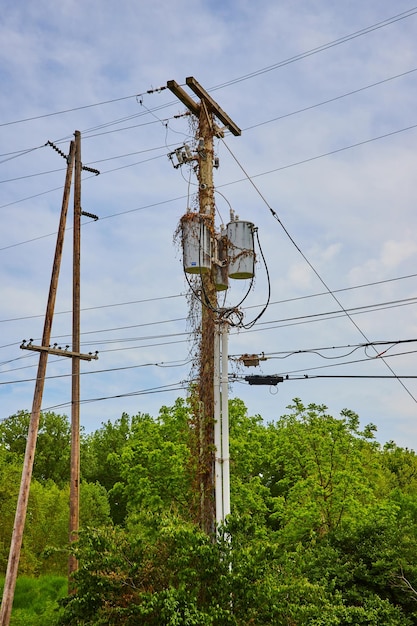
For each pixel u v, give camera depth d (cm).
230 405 2939
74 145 2275
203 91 1694
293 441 2955
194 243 1570
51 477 6194
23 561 3788
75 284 2183
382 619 1709
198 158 1677
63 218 2159
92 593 1308
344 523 2484
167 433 2728
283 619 1258
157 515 1384
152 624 1228
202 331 1566
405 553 1944
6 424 6275
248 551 1273
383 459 5544
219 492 1463
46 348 2014
